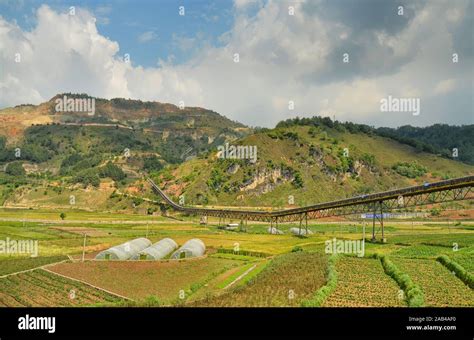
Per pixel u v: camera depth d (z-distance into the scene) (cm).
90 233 18175
